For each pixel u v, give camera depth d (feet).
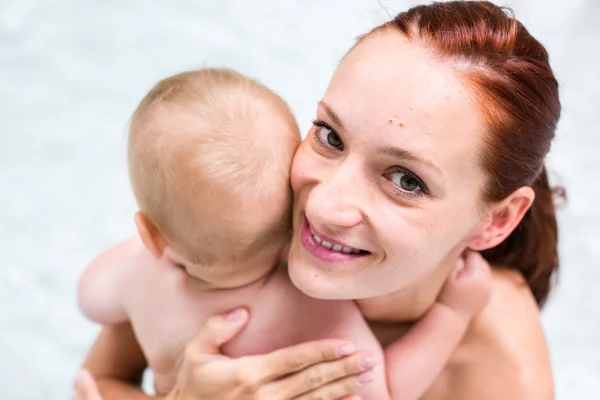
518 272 4.25
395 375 3.52
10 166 8.43
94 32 9.15
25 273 7.85
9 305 7.69
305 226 3.16
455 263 3.61
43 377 7.30
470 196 3.14
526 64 3.17
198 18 9.22
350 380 3.36
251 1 9.25
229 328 3.48
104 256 4.08
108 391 4.14
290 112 3.36
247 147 3.13
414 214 3.02
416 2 5.75
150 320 3.72
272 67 8.67
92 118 8.71
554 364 7.46
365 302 3.60
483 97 3.02
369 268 3.12
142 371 4.44
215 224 3.17
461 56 3.04
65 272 7.86
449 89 2.96
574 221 7.93
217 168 3.10
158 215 3.27
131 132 3.28
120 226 8.06
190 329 3.62
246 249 3.28
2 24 9.14
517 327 3.92
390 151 2.93
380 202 3.01
